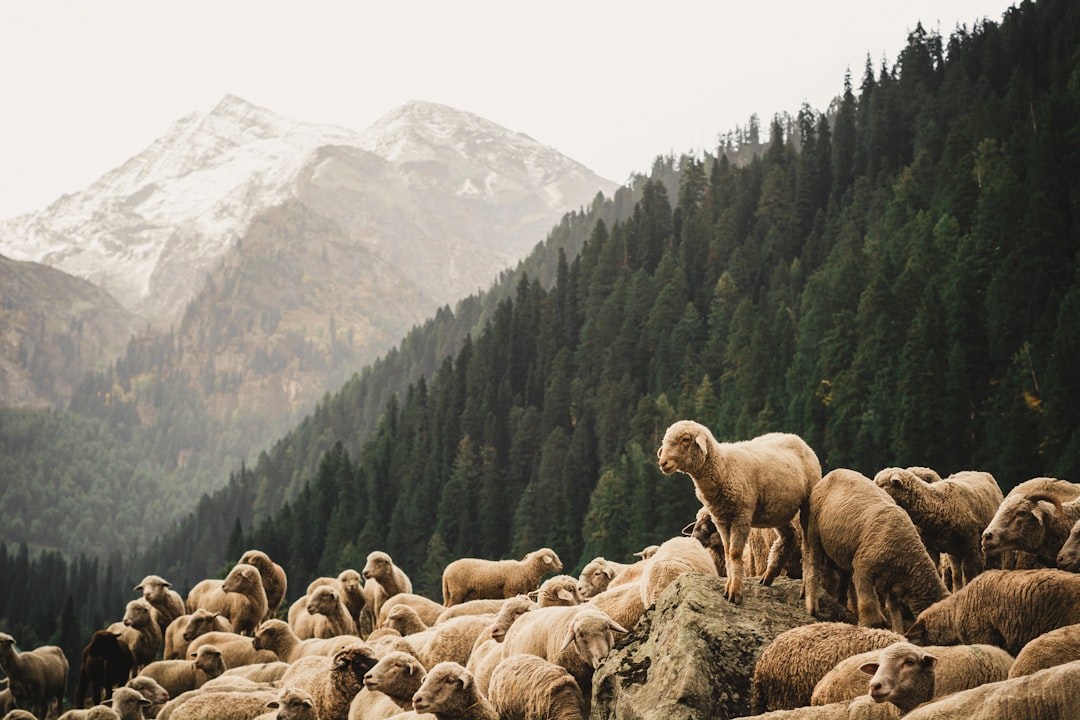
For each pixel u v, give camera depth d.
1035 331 107.94
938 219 158.75
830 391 130.25
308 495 192.38
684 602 18.12
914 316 132.50
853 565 18.19
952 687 14.95
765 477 18.73
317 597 36.47
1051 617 15.90
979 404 109.00
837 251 185.25
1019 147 151.50
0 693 36.78
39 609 157.12
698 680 16.72
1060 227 123.75
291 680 26.45
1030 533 19.11
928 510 20.16
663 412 166.00
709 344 189.00
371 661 23.28
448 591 37.03
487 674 21.59
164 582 41.56
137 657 38.81
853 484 18.62
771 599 18.92
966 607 16.88
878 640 15.88
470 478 189.62
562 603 24.92
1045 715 12.49
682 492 119.19
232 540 176.88
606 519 132.75
